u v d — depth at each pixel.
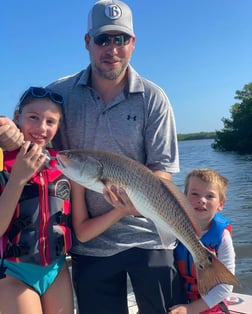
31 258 0.95
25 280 0.95
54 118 1.01
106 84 1.06
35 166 0.91
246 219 4.37
